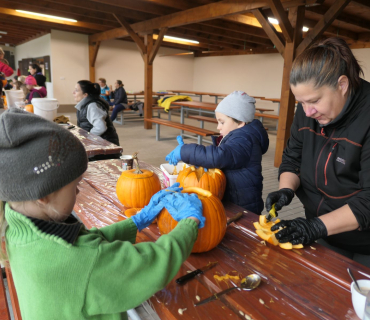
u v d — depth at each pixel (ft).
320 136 4.09
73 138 2.12
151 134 25.45
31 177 1.88
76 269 2.02
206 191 3.78
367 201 3.41
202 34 33.73
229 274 3.09
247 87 42.93
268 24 16.02
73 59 37.99
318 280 3.03
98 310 2.10
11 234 2.12
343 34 27.78
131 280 2.16
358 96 3.49
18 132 1.84
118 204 4.81
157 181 4.78
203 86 49.67
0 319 3.50
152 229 3.95
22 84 20.81
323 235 3.47
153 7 22.38
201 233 3.30
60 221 2.22
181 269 3.16
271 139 25.09
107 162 7.36
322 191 4.21
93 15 27.20
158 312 2.60
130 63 43.16
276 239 3.56
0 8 28.12
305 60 3.29
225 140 5.29
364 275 3.09
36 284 2.01
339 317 2.53
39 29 36.37
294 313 2.56
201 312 2.55
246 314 2.54
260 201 5.48
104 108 12.28
